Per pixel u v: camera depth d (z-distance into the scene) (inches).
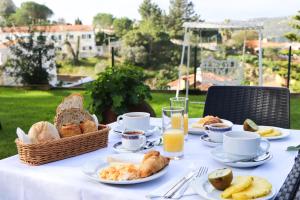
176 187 41.6
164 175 46.1
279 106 85.6
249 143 49.2
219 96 91.2
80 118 58.6
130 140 55.7
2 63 313.4
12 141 153.1
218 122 68.1
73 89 303.4
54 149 50.6
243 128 67.8
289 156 53.6
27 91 297.6
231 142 49.8
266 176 45.7
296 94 255.0
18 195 47.2
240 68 203.8
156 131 68.4
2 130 171.8
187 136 65.4
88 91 119.6
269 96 87.0
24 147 49.0
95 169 47.3
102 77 120.0
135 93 119.3
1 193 48.4
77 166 49.3
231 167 49.1
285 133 65.1
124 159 49.7
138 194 40.3
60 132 53.9
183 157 53.6
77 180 44.4
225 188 40.1
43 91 296.8
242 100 89.4
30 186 46.0
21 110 219.6
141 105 121.6
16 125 181.8
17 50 309.7
